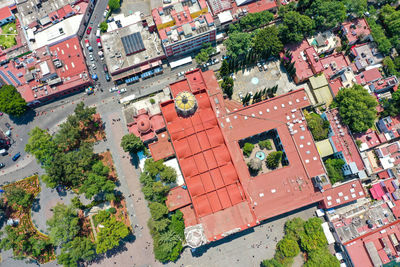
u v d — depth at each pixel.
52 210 131.75
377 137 127.19
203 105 126.81
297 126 125.12
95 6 153.00
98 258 125.69
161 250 116.19
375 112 119.88
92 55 146.12
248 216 114.94
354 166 117.88
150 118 128.25
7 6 150.12
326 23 135.00
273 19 144.25
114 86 144.00
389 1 143.88
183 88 130.38
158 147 126.62
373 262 107.88
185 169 119.12
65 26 145.00
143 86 143.62
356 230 116.00
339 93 125.31
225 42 134.50
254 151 132.50
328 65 133.38
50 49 141.88
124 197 130.75
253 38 136.62
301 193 118.06
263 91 133.00
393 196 118.94
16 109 133.62
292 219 123.69
